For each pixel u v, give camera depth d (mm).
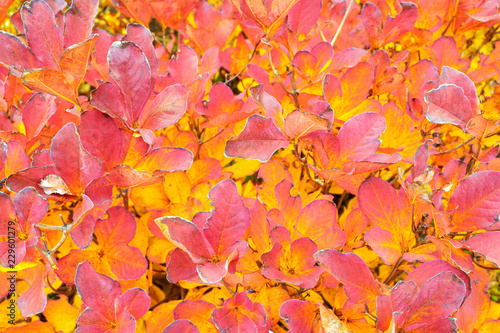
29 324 450
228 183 388
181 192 467
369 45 548
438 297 377
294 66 470
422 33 535
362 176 466
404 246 420
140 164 417
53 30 395
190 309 424
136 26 403
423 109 460
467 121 407
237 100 492
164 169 417
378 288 381
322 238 431
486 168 462
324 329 377
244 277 409
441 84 415
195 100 477
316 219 432
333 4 596
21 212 385
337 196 589
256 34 530
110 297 399
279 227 411
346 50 494
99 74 510
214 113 492
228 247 392
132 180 396
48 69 377
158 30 833
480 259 450
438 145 490
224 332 395
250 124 403
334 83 461
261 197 458
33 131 441
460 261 398
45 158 415
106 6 875
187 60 482
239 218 390
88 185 393
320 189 475
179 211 463
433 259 408
